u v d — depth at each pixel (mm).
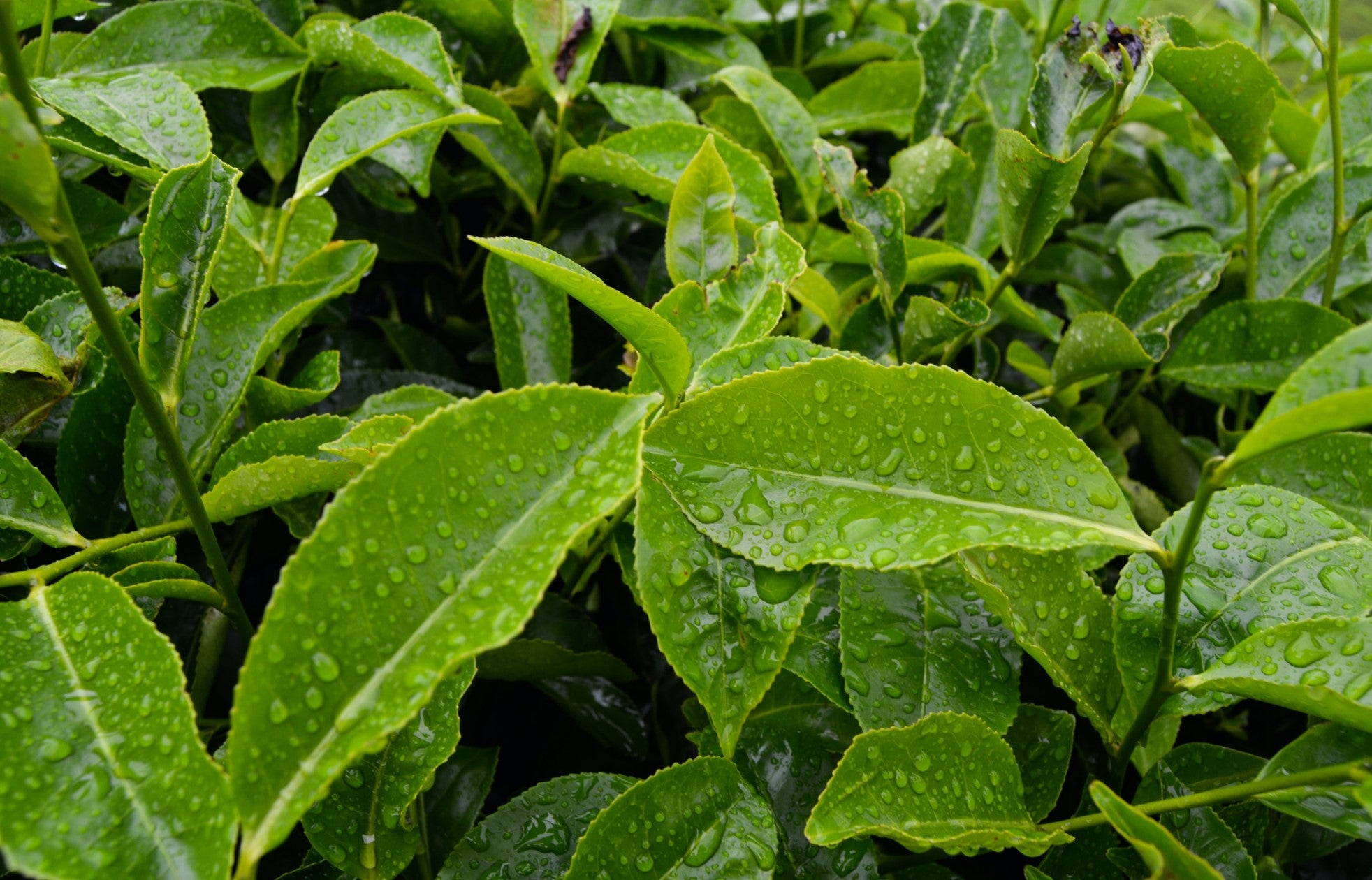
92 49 360
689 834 263
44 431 322
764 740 294
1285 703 250
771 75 466
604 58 472
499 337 372
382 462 225
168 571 282
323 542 221
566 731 365
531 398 235
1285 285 397
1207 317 384
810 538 258
